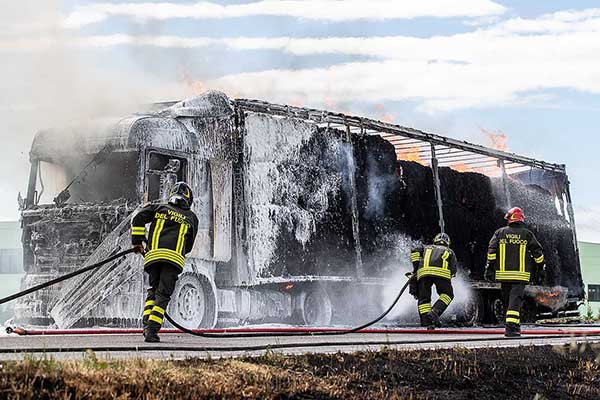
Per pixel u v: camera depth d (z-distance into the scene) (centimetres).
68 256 1495
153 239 1090
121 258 1435
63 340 1052
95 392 638
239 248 1603
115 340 1070
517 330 1470
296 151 1719
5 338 1085
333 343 1091
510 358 1052
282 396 734
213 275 1570
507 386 936
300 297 1730
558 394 946
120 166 1512
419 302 1533
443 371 926
